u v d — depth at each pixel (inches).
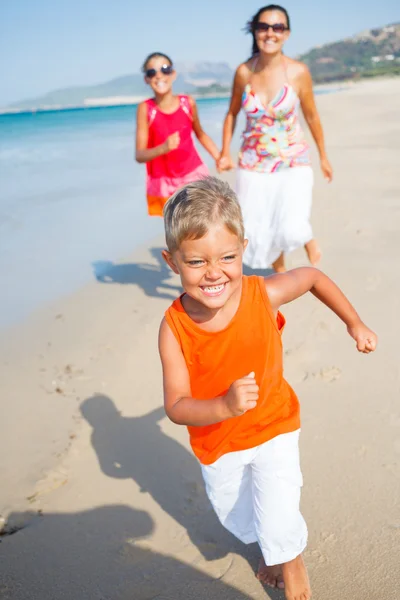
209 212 72.1
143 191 395.2
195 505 109.4
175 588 91.4
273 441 82.8
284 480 82.1
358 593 86.4
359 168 408.2
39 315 197.3
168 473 118.5
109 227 303.9
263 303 81.8
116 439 130.0
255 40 178.2
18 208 352.5
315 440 120.6
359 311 175.9
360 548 94.4
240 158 190.5
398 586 87.0
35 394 149.2
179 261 75.4
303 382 141.6
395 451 115.8
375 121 782.5
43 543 102.9
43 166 543.5
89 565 97.6
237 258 75.4
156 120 200.7
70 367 161.3
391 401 131.6
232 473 85.4
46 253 263.3
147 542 101.3
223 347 81.1
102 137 903.1
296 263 222.8
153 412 138.8
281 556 82.8
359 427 123.6
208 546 99.4
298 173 183.5
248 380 70.2
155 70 193.3
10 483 117.7
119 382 152.4
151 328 182.2
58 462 123.2
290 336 164.9
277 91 178.9
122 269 239.1
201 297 76.5
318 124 195.8
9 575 96.4
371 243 237.6
